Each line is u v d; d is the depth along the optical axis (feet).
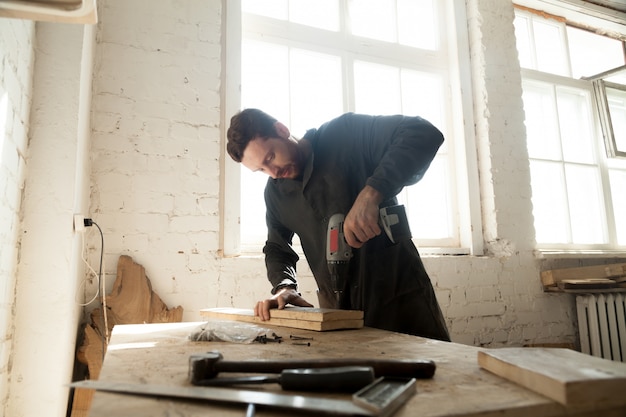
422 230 8.89
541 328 8.81
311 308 3.99
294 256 5.41
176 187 6.48
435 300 4.77
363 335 3.24
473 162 9.05
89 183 6.04
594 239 10.53
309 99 8.20
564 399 1.43
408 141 4.20
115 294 5.81
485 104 9.10
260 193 7.54
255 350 2.60
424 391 1.63
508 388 1.65
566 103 11.05
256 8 8.06
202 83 6.87
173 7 6.86
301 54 8.29
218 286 6.48
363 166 4.76
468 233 8.80
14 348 4.40
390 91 8.97
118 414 1.42
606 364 1.72
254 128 4.33
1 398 4.14
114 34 6.46
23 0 2.39
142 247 6.18
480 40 9.30
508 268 8.69
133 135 6.36
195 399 1.59
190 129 6.70
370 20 9.07
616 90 11.16
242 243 7.27
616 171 11.25
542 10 11.09
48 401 4.42
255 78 7.82
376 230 3.80
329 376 1.65
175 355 2.48
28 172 4.65
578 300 8.99
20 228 4.54
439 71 9.43
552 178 10.24
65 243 4.65
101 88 6.29
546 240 9.91
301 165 4.74
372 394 1.49
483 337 8.25
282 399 1.49
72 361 5.24
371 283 4.55
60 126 4.81
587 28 11.81
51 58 4.89
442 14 9.68
